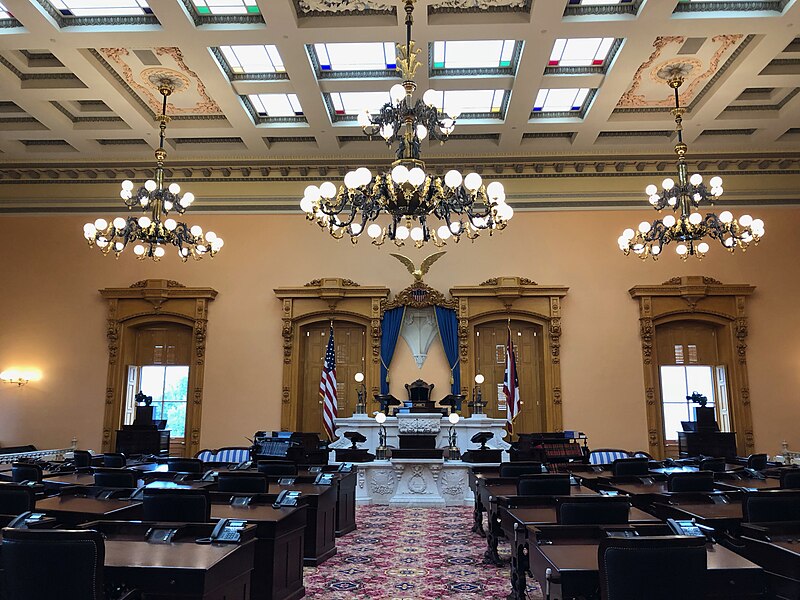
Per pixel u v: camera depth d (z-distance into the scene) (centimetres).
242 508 503
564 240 1295
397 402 1102
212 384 1262
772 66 998
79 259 1323
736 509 479
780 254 1277
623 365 1244
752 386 1227
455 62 1004
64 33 881
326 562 623
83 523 411
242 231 1325
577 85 1038
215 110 1147
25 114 1155
